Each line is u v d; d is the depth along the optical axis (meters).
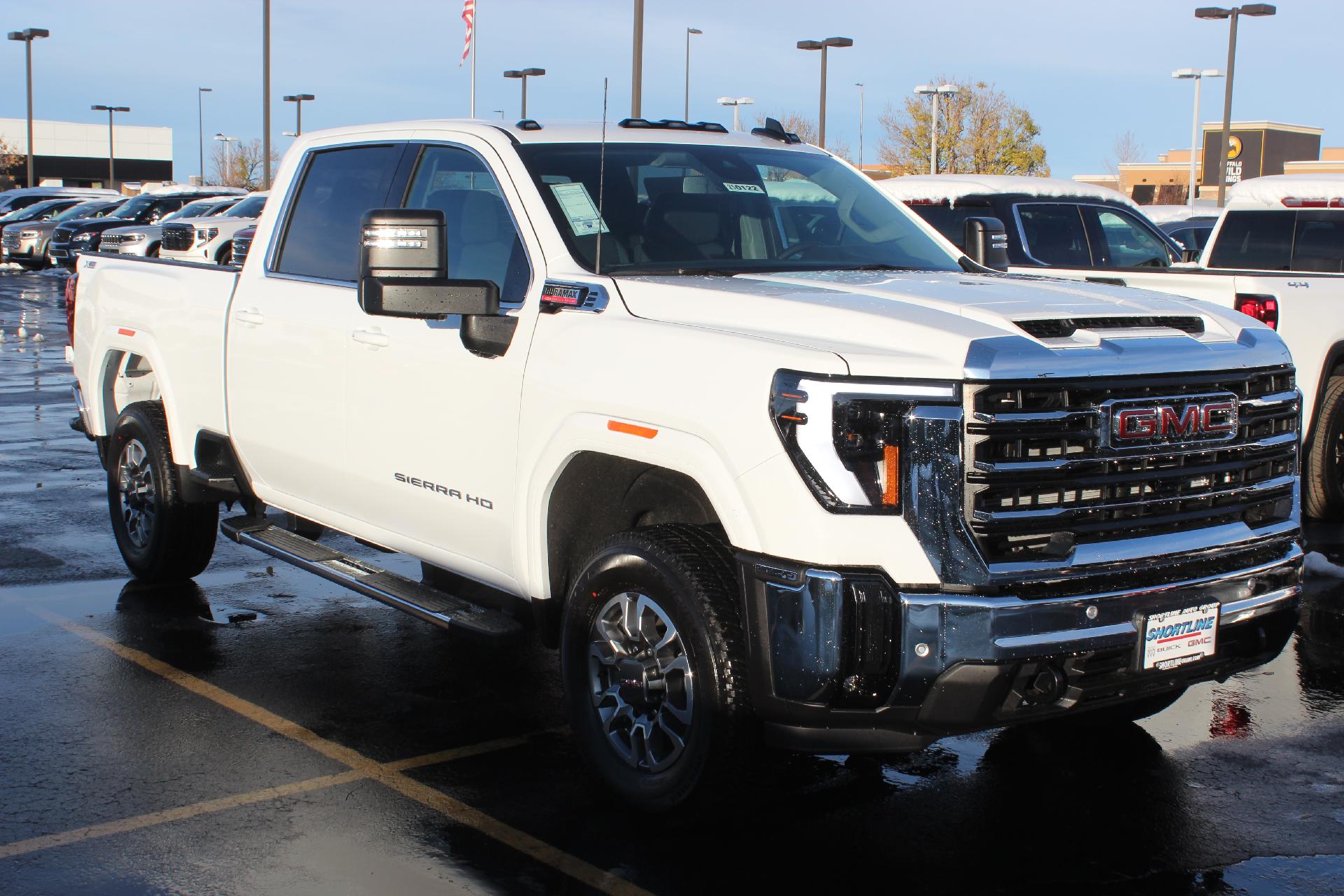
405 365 5.14
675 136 5.50
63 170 89.38
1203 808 4.50
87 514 8.77
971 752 5.00
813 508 3.70
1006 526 3.71
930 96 53.84
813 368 3.74
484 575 5.04
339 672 5.83
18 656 5.96
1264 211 10.06
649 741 4.27
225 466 6.56
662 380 4.10
